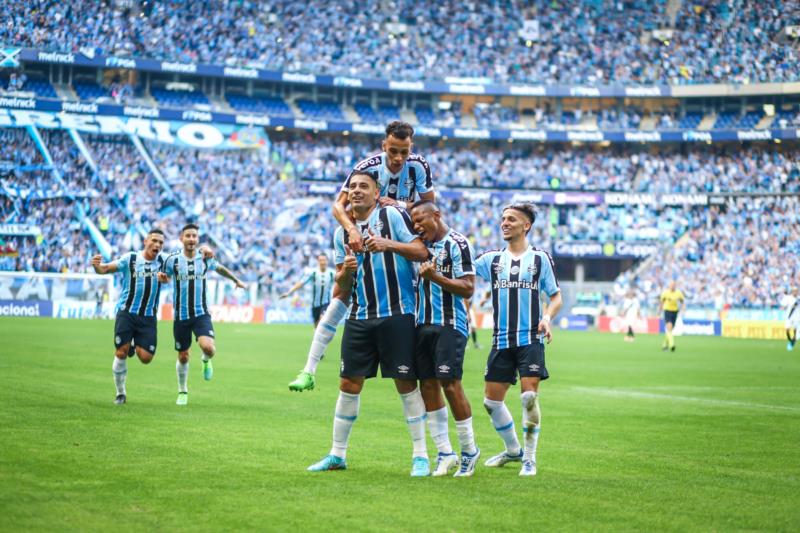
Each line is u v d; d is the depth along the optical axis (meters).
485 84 89.31
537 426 11.88
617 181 89.75
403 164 12.70
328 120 84.81
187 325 19.02
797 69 91.38
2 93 74.56
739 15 96.00
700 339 65.62
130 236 74.50
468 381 27.44
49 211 72.75
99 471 10.78
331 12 93.00
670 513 9.38
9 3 79.50
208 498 9.49
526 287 12.70
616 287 82.00
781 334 69.94
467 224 86.06
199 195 78.81
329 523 8.55
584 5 98.25
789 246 83.56
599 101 94.31
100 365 27.58
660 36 96.19
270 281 75.62
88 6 82.81
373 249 11.34
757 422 18.25
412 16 95.25
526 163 91.06
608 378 29.45
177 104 84.00
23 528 7.97
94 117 76.31
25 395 18.89
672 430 16.80
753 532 8.62
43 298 66.00
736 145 91.94
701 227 86.38
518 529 8.53
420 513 9.12
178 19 85.88
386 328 11.65
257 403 19.44
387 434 15.35
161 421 15.73
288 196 81.94
